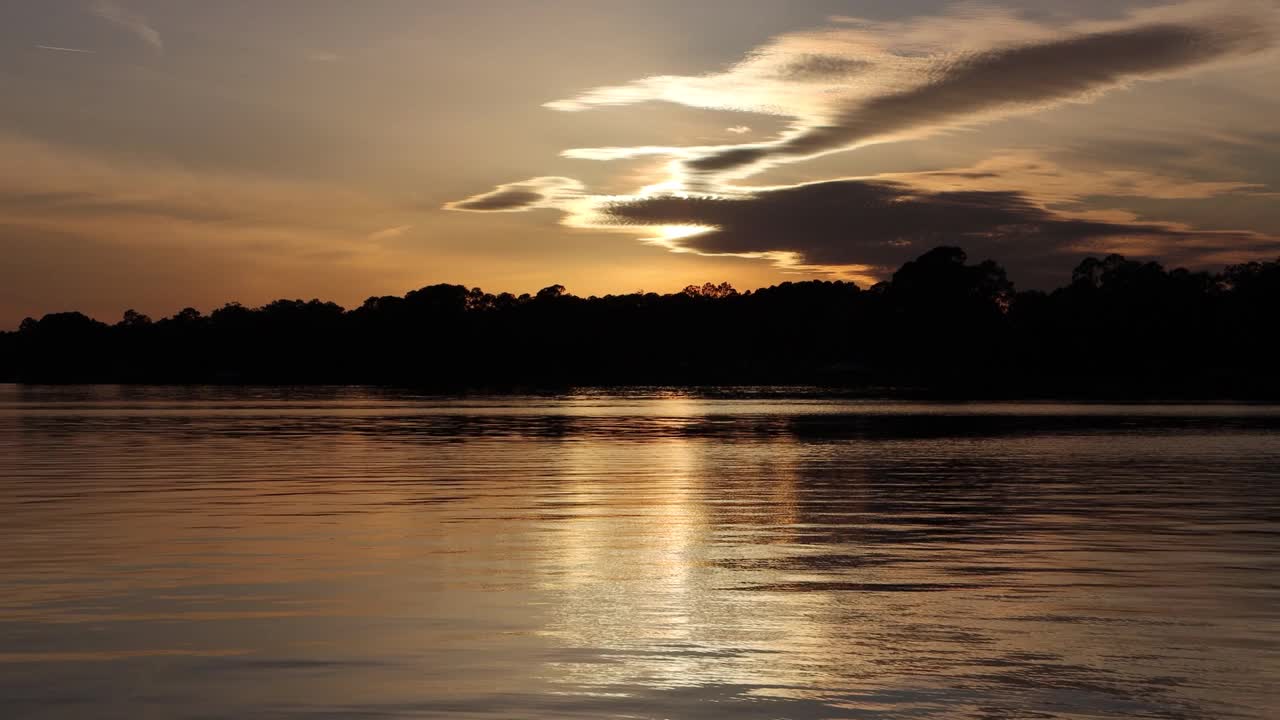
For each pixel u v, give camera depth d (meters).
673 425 63.31
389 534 19.36
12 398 133.62
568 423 66.00
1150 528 20.16
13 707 9.59
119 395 151.00
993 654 11.25
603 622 12.62
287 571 15.76
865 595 14.09
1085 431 55.38
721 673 10.61
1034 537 19.05
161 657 11.13
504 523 20.83
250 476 30.77
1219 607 13.38
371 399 129.50
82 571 15.72
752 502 24.25
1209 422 65.31
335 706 9.62
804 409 92.44
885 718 9.35
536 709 9.55
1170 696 9.90
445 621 12.67
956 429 57.59
